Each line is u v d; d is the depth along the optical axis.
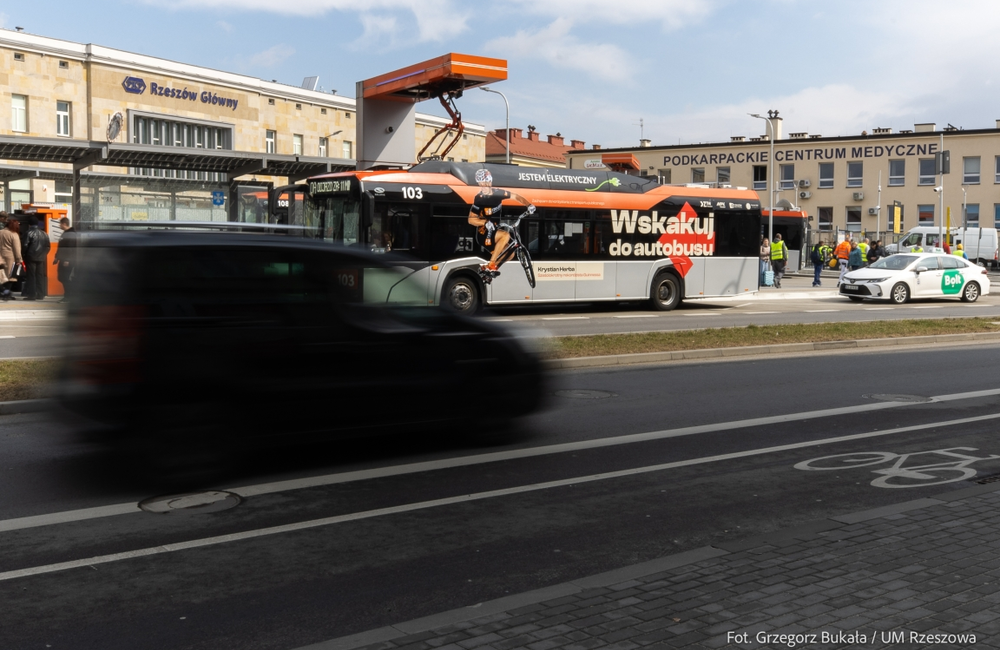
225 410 6.67
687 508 6.27
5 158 22.05
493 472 7.20
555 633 3.93
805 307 27.12
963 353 16.06
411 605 4.48
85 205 22.72
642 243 24.09
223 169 24.52
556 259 22.59
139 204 23.41
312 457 7.61
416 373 7.66
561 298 22.72
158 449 6.45
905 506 6.00
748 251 26.12
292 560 5.13
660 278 24.53
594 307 26.08
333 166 25.27
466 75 24.14
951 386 12.06
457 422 7.99
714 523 5.91
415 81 24.94
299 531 5.65
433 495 6.52
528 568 5.03
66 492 6.43
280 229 8.03
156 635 4.11
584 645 3.80
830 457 7.87
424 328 7.77
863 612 4.13
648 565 4.89
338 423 7.24
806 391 11.52
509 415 8.32
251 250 6.90
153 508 6.09
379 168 21.77
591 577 4.71
